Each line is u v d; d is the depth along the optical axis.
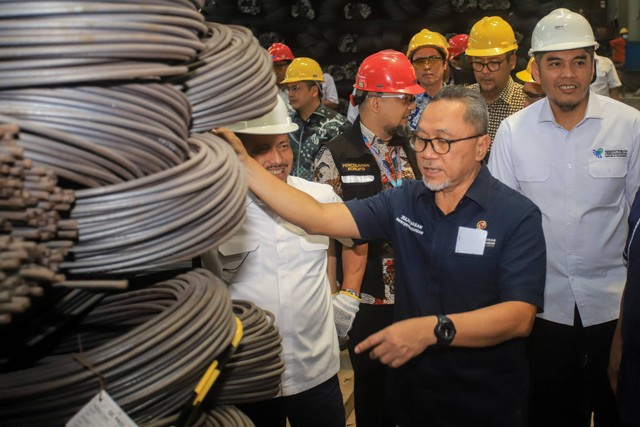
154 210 1.00
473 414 2.12
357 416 2.98
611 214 2.70
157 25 1.00
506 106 3.81
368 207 2.21
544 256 2.06
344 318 2.62
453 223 2.09
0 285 0.86
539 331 2.81
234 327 1.21
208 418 1.35
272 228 2.22
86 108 0.97
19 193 0.87
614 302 2.71
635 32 11.43
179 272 1.40
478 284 2.07
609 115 2.68
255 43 1.34
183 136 1.14
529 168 2.75
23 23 0.91
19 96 0.94
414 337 1.83
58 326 1.24
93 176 0.99
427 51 4.03
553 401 2.86
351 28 6.43
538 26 2.69
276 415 2.30
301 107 4.14
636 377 2.04
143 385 1.04
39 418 1.00
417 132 2.04
